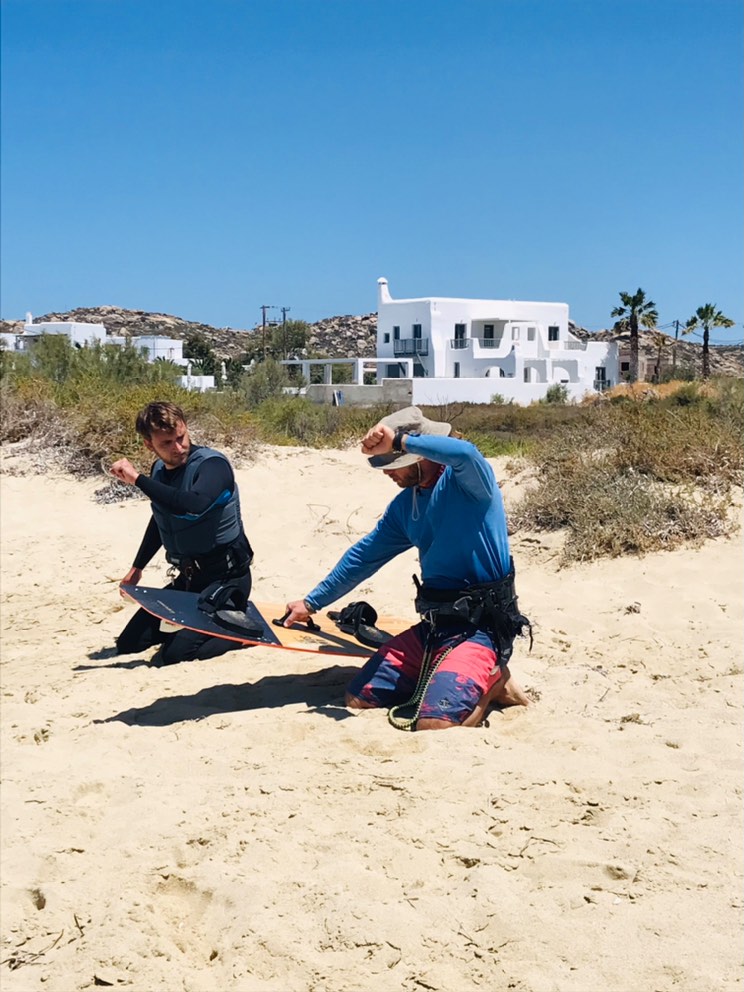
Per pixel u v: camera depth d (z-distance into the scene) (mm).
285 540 9625
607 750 4352
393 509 5238
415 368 72750
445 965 2904
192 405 13648
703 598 7016
